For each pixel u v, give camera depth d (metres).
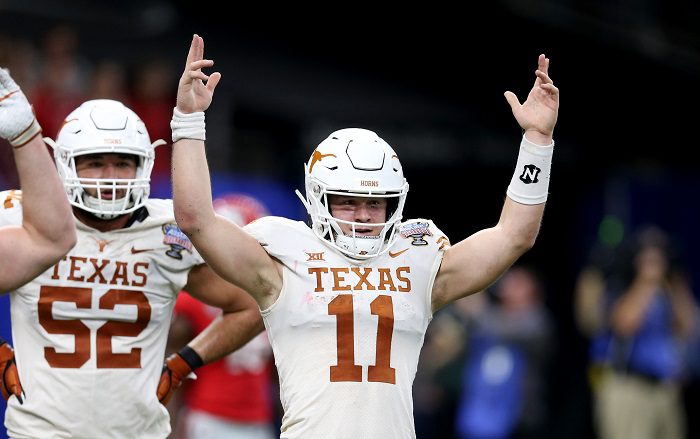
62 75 34.03
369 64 42.22
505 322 38.19
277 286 16.61
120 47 37.03
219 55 39.22
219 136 38.34
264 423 29.62
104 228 18.56
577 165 46.28
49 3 35.84
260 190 36.22
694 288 46.12
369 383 16.36
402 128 44.41
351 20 41.31
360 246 16.56
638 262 35.59
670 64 45.16
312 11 40.72
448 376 40.09
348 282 16.58
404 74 42.69
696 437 40.78
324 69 41.56
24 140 14.29
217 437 28.67
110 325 18.39
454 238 48.41
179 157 16.08
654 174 46.66
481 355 38.34
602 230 46.03
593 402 43.28
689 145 46.25
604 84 43.72
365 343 16.42
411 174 48.25
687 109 45.84
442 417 40.94
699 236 46.38
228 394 28.72
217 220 16.17
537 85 17.16
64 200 14.80
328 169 16.55
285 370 16.58
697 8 46.69
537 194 17.00
